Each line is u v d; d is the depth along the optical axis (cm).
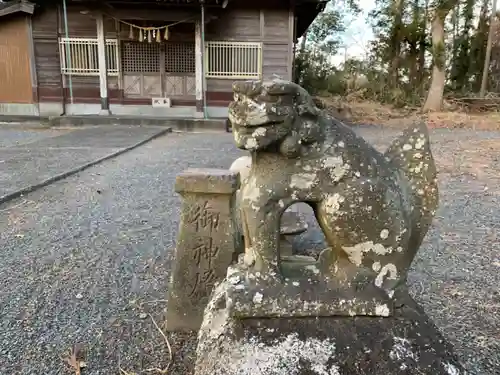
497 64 2014
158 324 265
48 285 314
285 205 139
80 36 1334
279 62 1344
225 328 144
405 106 1822
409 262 150
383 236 139
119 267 347
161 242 400
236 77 1348
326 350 133
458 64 2098
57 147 880
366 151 141
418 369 131
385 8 2105
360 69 2295
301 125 133
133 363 229
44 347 242
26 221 451
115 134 1077
